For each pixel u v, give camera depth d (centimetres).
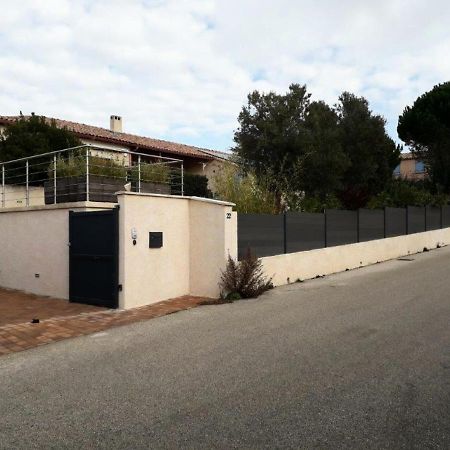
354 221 1527
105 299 857
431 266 1442
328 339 605
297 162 1684
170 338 628
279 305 860
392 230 1788
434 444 321
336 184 1830
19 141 1579
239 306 855
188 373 481
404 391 418
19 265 1070
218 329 676
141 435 343
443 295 921
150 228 888
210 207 959
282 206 1360
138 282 859
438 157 2895
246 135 1834
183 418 370
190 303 888
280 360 518
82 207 915
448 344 571
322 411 377
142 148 2325
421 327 662
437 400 397
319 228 1334
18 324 723
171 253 940
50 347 596
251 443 325
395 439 328
